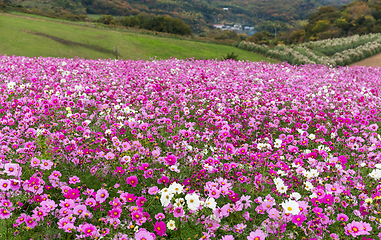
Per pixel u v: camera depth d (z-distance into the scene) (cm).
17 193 303
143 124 508
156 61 1566
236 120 632
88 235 261
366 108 791
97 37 3322
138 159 391
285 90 935
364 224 283
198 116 642
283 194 352
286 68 1616
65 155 395
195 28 19250
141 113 600
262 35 10000
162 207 328
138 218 292
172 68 1217
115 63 1333
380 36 4097
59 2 11831
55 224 288
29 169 356
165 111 593
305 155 448
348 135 570
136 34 3931
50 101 558
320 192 329
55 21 4212
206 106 700
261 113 672
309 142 544
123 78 953
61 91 671
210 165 408
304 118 645
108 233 271
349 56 2681
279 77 1202
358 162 456
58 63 1166
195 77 994
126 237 268
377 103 844
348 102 810
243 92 885
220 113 647
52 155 383
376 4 8075
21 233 269
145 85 836
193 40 4147
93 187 356
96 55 2538
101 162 381
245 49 3631
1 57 1255
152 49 3106
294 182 365
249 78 1111
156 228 276
